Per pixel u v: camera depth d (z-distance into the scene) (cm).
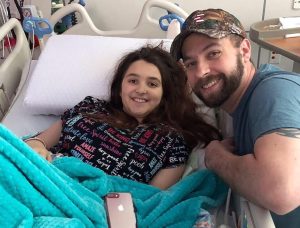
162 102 148
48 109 167
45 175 83
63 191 87
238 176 90
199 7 241
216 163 103
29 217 73
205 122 150
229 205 118
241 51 105
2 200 72
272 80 95
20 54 194
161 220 104
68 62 172
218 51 102
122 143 134
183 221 105
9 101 183
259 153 84
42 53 176
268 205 81
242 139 104
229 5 242
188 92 149
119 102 155
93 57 172
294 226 97
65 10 198
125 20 242
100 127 139
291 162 79
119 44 176
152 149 133
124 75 148
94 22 242
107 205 100
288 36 214
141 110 143
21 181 78
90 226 88
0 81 172
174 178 132
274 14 247
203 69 103
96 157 132
